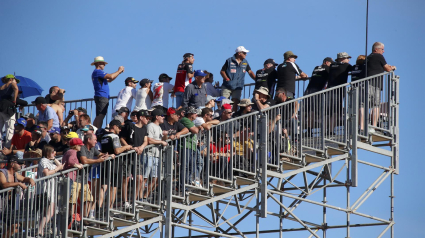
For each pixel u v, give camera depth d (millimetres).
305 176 58938
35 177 52188
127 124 52875
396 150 62469
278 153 56656
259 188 56438
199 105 64562
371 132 60688
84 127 58062
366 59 61875
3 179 48406
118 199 54062
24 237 49344
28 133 62844
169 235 52562
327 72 65062
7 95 68125
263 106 61656
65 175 51000
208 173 53906
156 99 66312
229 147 56781
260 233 66562
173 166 55031
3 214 48188
